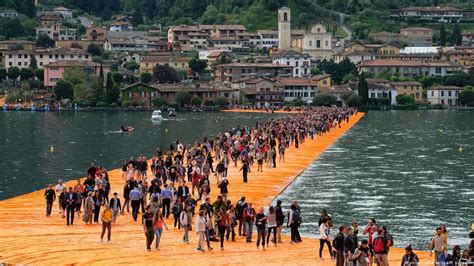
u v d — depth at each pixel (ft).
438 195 492.13
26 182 568.00
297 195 481.87
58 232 343.46
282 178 536.42
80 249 311.47
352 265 272.31
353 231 280.31
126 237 335.47
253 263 295.69
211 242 329.93
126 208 399.03
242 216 335.88
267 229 334.44
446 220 418.51
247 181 515.09
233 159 588.91
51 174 608.19
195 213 387.75
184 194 371.35
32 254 301.84
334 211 437.99
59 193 397.60
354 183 536.01
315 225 398.83
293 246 326.65
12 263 288.92
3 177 590.55
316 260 302.04
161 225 313.53
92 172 414.00
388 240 279.28
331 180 547.49
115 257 299.79
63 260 294.05
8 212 391.45
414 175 579.48
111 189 468.75
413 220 417.49
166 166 488.85
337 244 281.13
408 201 469.98
